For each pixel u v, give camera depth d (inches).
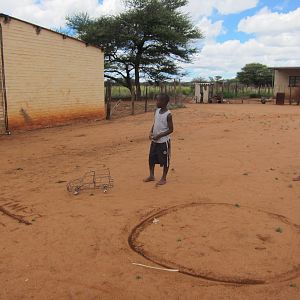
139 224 216.1
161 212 233.3
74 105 767.7
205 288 150.9
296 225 213.0
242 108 1146.0
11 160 397.1
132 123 737.0
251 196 261.3
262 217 223.8
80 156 412.5
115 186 287.0
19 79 623.5
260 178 305.3
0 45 580.4
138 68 1590.8
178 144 468.8
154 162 293.6
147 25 1483.8
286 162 361.4
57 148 469.4
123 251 182.9
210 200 254.1
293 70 1574.8
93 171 306.3
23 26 620.1
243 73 2635.3
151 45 1550.2
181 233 202.8
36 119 668.1
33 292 148.3
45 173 335.0
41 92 674.8
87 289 150.2
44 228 209.6
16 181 308.3
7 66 596.7
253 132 567.8
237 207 240.4
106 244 190.1
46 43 676.1
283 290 149.3
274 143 466.0
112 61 1568.7
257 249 184.2
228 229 207.0
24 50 628.1
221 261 172.9
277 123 693.3
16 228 210.1
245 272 163.6
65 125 732.7
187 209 237.5
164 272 163.6
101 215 227.8
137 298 144.1
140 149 441.7
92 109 825.5
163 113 281.3
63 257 176.6
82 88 788.0
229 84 2052.2
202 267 167.9
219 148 437.7
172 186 285.1
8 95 603.5
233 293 147.4
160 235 200.7
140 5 1443.2
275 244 189.5
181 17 1533.0
